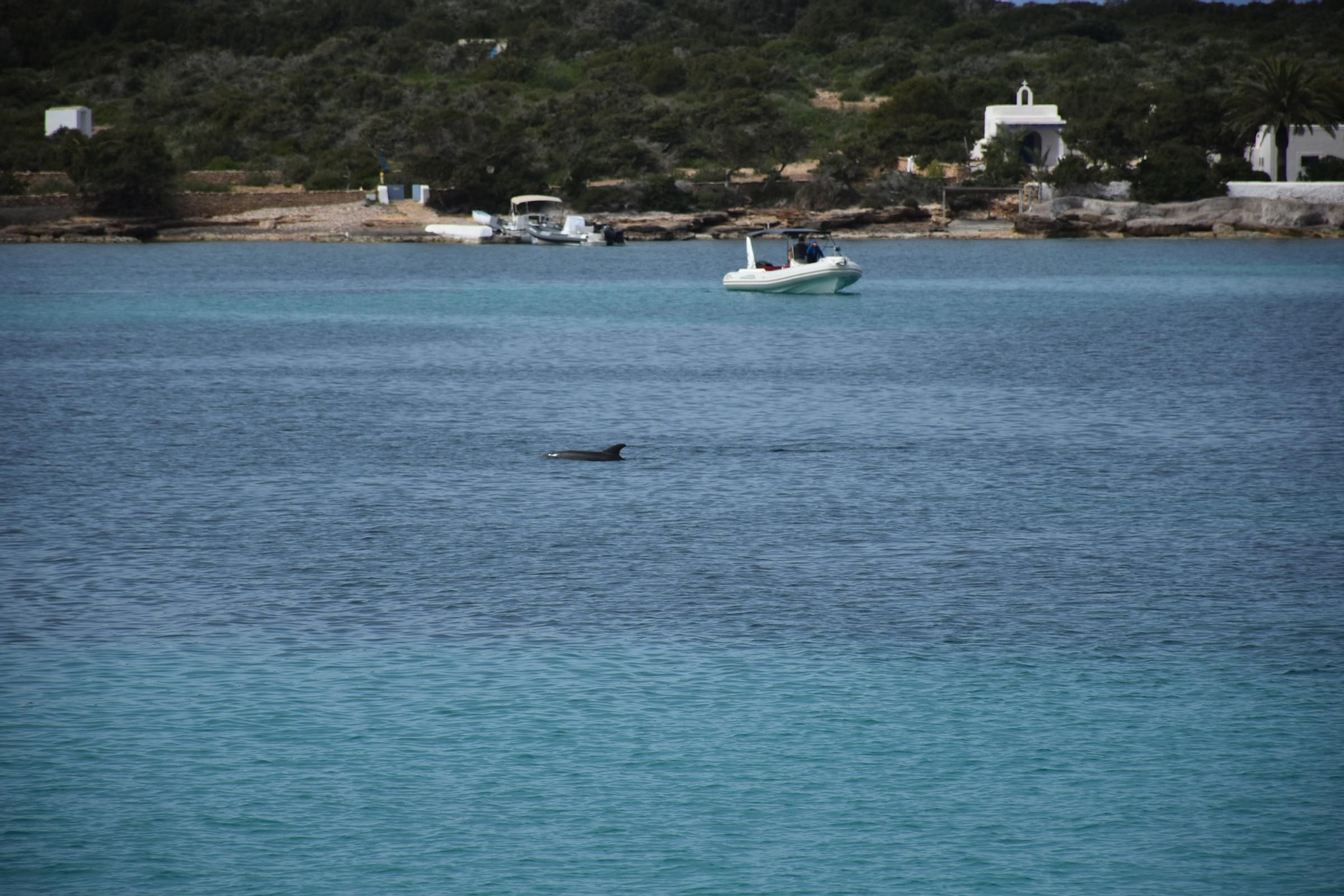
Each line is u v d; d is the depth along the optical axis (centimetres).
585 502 8050
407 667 5441
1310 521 7600
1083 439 9988
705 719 5006
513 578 6562
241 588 6397
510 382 12988
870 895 4016
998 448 9669
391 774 4628
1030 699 5169
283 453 9519
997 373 13550
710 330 17725
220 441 9956
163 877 4097
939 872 4125
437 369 13950
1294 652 5597
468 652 5603
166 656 5541
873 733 4900
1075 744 4831
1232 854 4200
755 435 10162
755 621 5962
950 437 10119
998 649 5650
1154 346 15775
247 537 7300
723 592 6353
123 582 6488
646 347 15862
